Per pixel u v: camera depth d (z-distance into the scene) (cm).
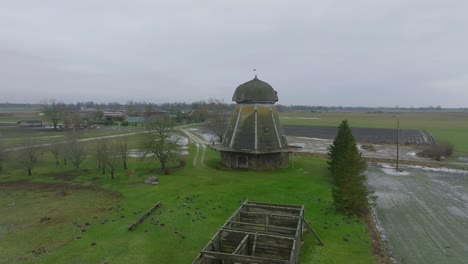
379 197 3791
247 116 4888
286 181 4209
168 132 4956
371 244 2473
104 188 3909
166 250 2314
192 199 3469
